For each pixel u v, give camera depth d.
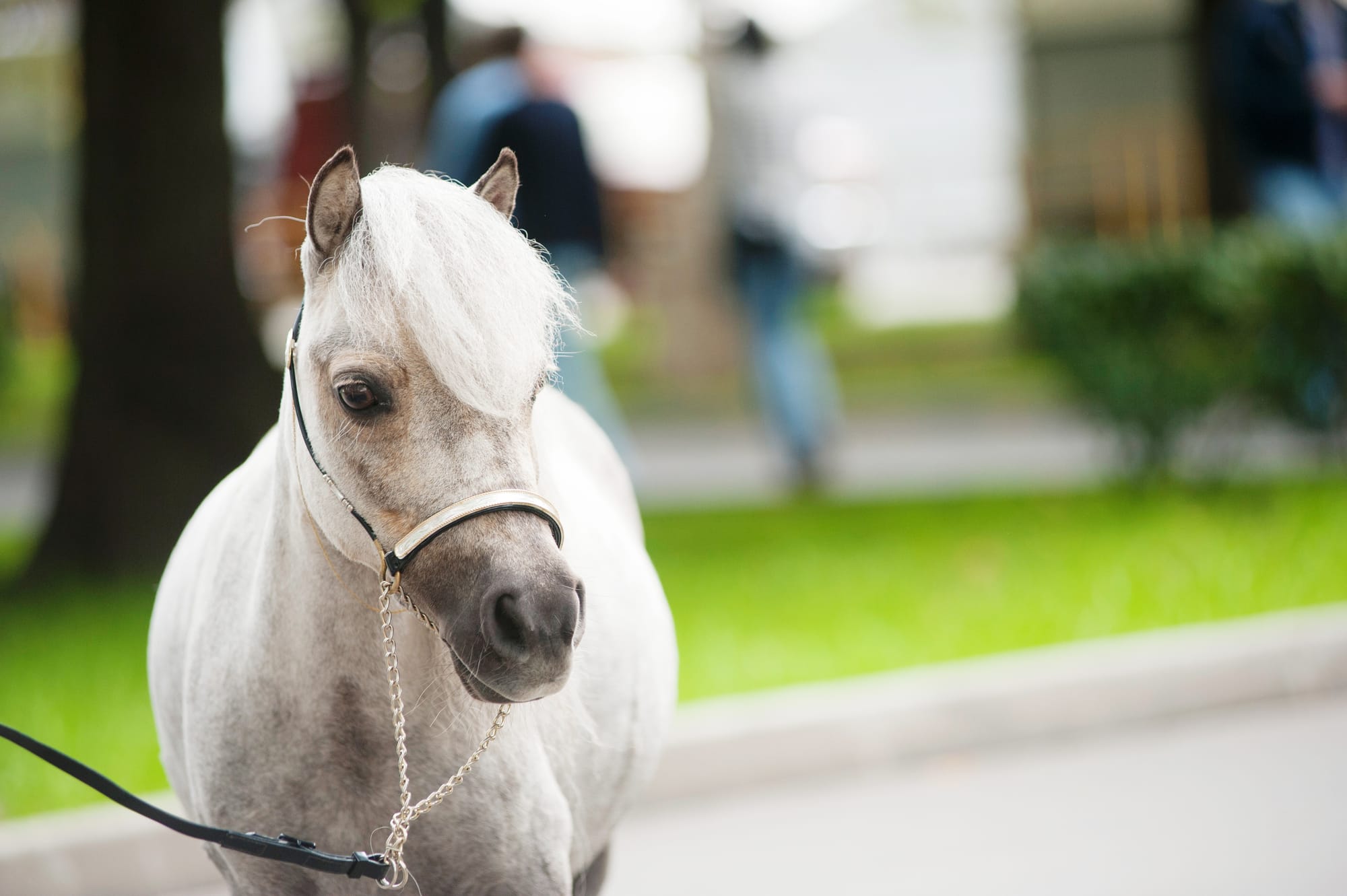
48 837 6.48
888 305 36.06
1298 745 7.96
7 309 31.83
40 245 38.00
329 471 3.43
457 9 18.50
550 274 3.50
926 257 40.31
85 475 12.70
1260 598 10.08
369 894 3.71
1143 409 13.42
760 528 13.57
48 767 7.64
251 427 13.02
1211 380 13.16
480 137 10.70
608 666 4.27
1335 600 10.04
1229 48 15.37
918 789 7.65
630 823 7.32
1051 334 13.95
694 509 14.99
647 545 12.91
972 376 25.19
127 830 6.59
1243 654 8.82
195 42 13.02
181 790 4.36
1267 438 17.14
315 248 3.49
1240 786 7.34
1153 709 8.60
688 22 24.09
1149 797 7.26
